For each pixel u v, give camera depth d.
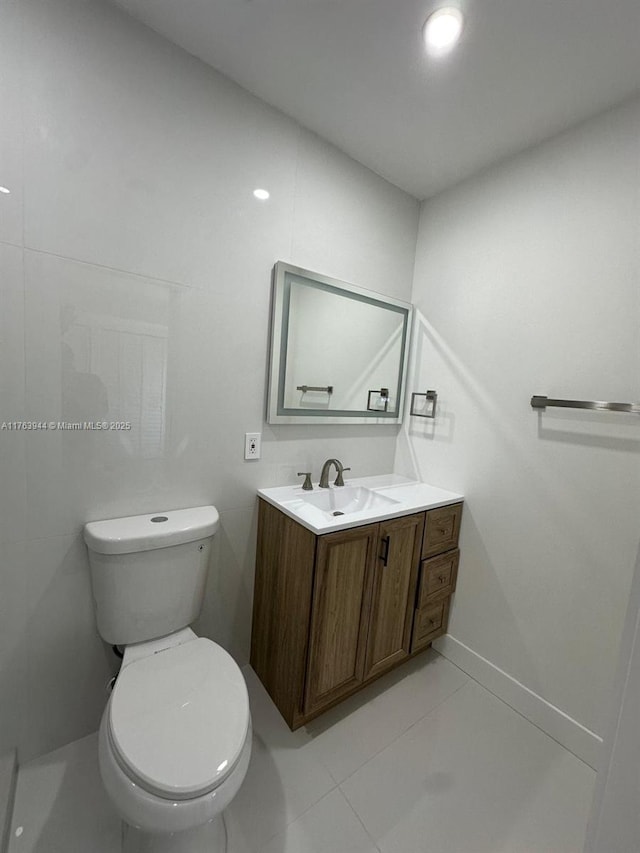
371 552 1.42
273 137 1.43
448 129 1.46
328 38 1.12
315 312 1.65
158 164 1.20
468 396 1.75
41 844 1.00
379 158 1.67
